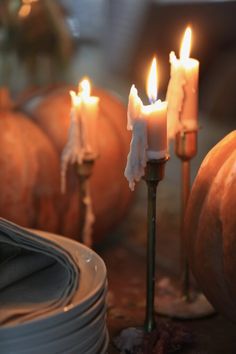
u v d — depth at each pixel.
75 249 0.89
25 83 2.14
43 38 2.06
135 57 3.20
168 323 0.99
